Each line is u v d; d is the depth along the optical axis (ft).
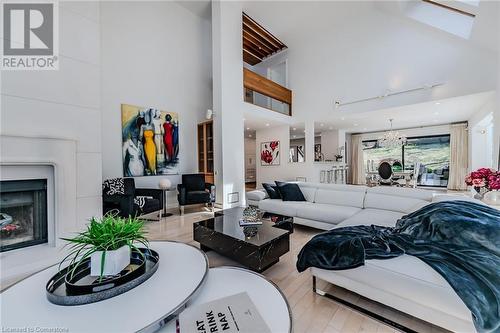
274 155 25.45
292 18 19.56
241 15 17.92
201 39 19.17
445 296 3.86
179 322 2.86
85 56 8.92
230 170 16.75
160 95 16.28
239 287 3.79
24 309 3.05
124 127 14.29
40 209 8.04
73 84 8.57
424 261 4.51
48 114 7.92
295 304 5.43
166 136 16.55
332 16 19.27
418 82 16.33
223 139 16.30
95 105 9.21
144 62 15.39
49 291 3.32
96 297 3.20
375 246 5.18
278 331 2.74
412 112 19.34
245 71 19.04
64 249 7.99
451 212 5.27
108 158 13.61
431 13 15.12
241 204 17.51
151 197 13.01
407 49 16.76
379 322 4.77
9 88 7.18
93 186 9.09
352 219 8.66
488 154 19.66
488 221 4.67
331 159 30.01
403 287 4.30
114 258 3.66
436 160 26.27
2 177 7.18
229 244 7.20
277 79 25.98
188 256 4.71
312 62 22.44
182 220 13.29
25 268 7.11
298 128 27.71
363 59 19.02
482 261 4.12
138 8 15.07
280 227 8.49
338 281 5.39
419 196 9.61
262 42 23.27
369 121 23.71
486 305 3.58
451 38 14.80
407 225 6.03
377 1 16.72
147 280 3.73
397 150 29.12
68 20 8.46
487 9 9.93
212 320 2.89
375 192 10.87
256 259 6.45
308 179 22.86
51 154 7.88
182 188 14.74
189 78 18.21
